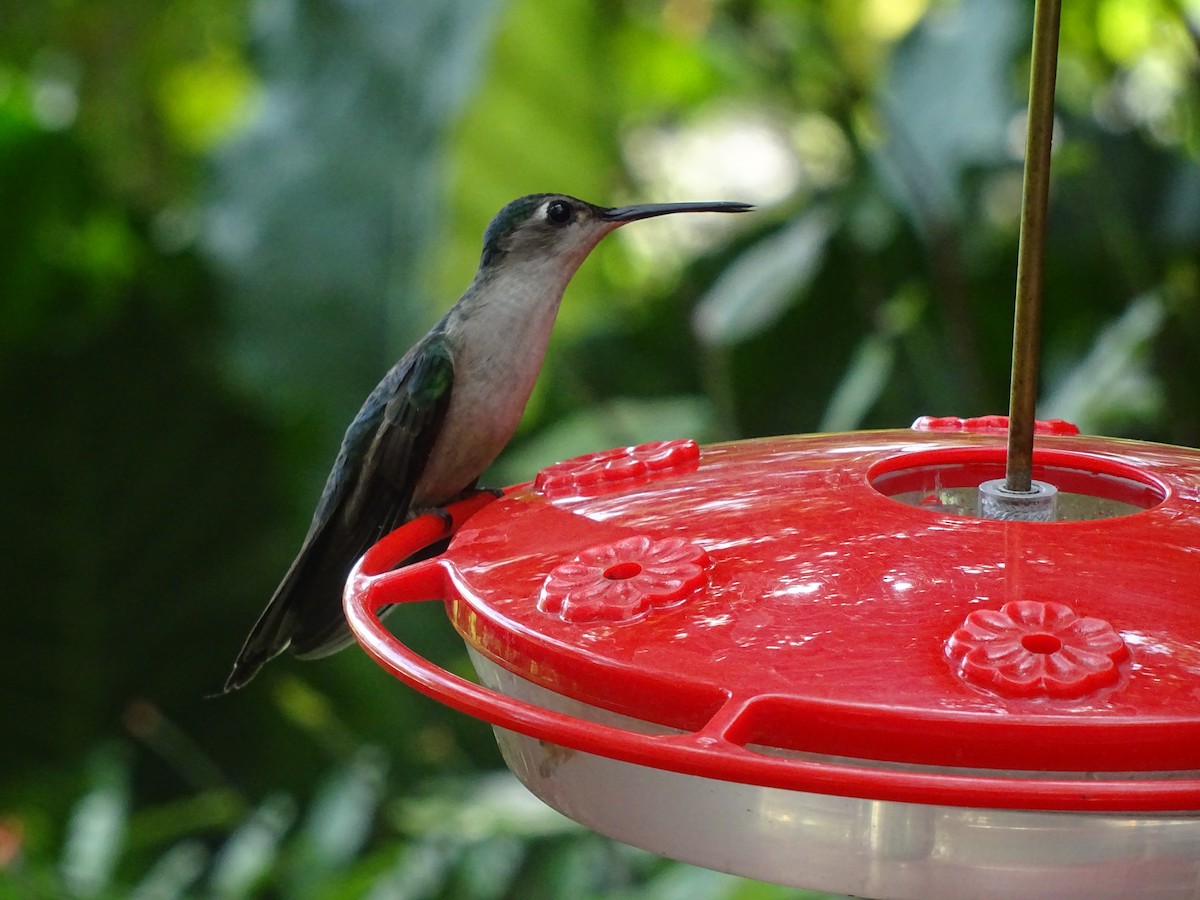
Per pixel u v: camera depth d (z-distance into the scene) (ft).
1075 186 33.60
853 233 35.58
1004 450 14.34
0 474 39.29
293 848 34.06
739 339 34.91
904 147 33.14
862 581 11.03
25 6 52.16
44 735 40.45
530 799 28.84
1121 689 9.46
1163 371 31.65
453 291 35.17
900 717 9.30
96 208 41.52
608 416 37.27
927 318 35.09
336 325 35.53
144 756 40.98
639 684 10.18
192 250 40.16
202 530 40.73
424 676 10.14
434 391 19.15
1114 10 34.58
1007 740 9.14
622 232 40.52
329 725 39.73
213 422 40.32
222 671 41.19
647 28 42.42
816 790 8.66
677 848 10.82
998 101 33.12
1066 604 10.48
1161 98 34.99
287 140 35.99
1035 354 12.67
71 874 31.58
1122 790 8.37
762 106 43.04
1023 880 9.92
